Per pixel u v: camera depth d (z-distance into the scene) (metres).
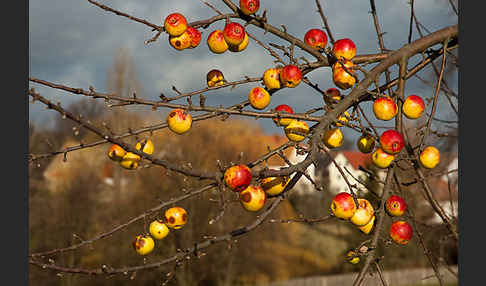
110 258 16.64
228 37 2.60
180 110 2.30
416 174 2.79
